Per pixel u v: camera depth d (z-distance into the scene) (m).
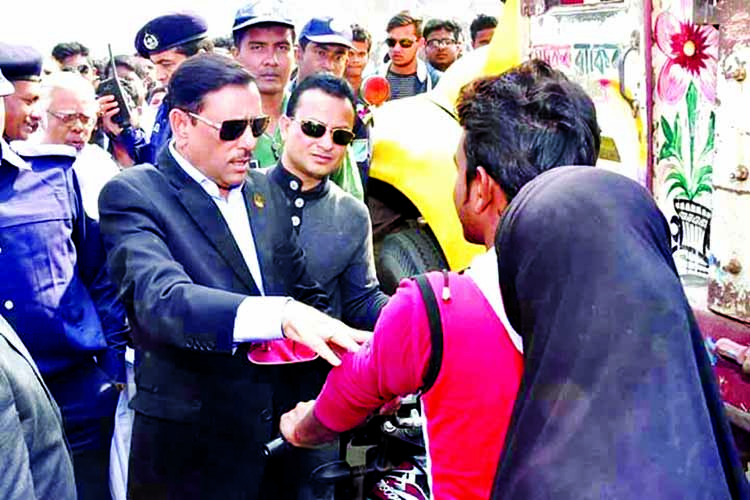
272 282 2.44
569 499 1.25
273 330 1.98
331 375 1.74
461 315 1.51
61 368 2.85
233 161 2.33
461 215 1.69
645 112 2.47
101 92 4.39
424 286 1.54
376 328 1.59
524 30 3.15
